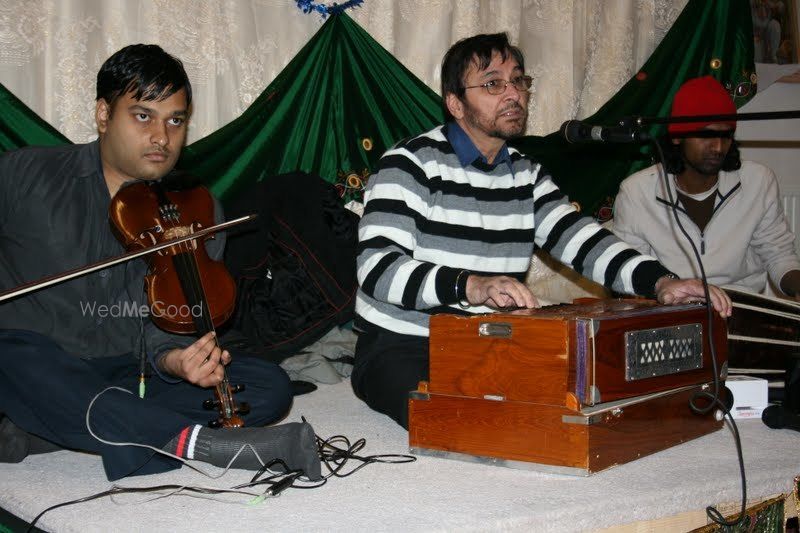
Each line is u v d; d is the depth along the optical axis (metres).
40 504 1.68
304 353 2.97
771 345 2.63
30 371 1.84
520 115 2.28
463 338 1.90
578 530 1.63
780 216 3.27
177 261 2.00
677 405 2.04
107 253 2.08
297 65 3.23
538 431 1.82
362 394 2.34
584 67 3.98
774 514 1.92
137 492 1.73
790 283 3.14
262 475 1.83
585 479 1.78
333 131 3.33
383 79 3.40
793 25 4.50
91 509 1.63
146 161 2.05
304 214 2.97
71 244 2.05
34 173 2.04
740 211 3.21
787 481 1.90
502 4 3.76
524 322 1.81
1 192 2.03
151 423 1.80
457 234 2.29
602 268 2.37
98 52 2.92
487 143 2.33
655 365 1.93
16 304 2.03
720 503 1.81
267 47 3.23
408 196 2.22
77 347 2.07
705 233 3.21
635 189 3.27
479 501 1.65
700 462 1.92
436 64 3.60
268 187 2.97
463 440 1.91
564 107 3.92
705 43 4.10
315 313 2.93
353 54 3.34
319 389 2.82
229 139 3.10
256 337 2.90
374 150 3.39
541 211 2.51
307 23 3.30
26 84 2.82
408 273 2.04
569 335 1.77
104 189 2.10
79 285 2.05
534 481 1.77
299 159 3.26
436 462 1.92
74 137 2.90
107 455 1.79
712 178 3.15
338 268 2.95
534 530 1.59
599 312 1.90
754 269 3.36
